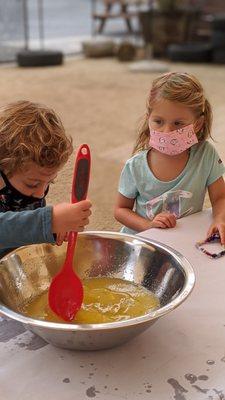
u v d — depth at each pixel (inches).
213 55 256.1
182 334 32.8
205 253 42.5
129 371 29.9
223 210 50.2
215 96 187.3
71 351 31.3
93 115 168.4
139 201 56.4
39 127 35.6
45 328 28.5
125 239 38.7
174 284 35.0
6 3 272.4
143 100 186.7
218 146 94.1
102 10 434.9
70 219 32.1
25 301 35.3
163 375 29.6
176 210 55.0
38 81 215.8
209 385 28.9
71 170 46.7
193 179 54.7
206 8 304.3
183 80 52.1
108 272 38.7
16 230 32.3
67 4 463.5
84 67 248.1
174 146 51.4
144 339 32.3
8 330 33.0
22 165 34.9
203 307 35.3
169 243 44.2
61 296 34.1
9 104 38.0
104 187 108.7
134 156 56.6
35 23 369.4
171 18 264.5
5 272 34.7
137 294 36.4
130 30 332.2
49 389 28.6
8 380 29.1
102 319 33.2
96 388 28.6
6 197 37.2
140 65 240.2
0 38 275.7
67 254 33.9
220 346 31.8
